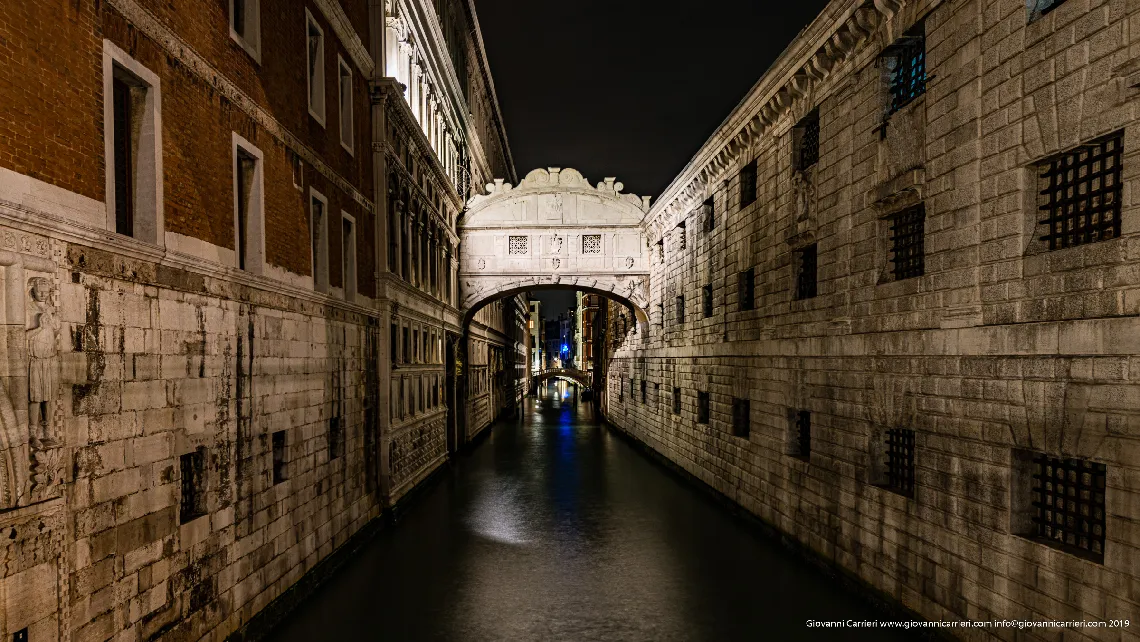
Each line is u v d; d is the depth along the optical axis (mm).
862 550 12805
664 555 16078
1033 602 8648
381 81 18688
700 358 24375
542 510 21047
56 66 6996
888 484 12539
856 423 13039
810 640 11062
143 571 8172
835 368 13922
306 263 13773
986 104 9633
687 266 26328
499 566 15305
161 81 8820
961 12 10148
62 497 6898
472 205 33219
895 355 11719
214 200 10086
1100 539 8016
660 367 31141
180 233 9172
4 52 6324
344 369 15977
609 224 33375
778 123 17094
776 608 12539
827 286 14383
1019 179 9031
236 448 10516
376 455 18672
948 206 10398
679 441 27359
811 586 13711
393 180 20516
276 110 12422
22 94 6523
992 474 9375
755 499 18609
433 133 27594
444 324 29438
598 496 23266
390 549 16719
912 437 11828
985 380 9531
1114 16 7676
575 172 33438
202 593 9453
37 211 6578
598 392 61188
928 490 10758
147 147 8609
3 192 6227
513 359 69438
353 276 16891
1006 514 9125
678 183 25969
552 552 16391
